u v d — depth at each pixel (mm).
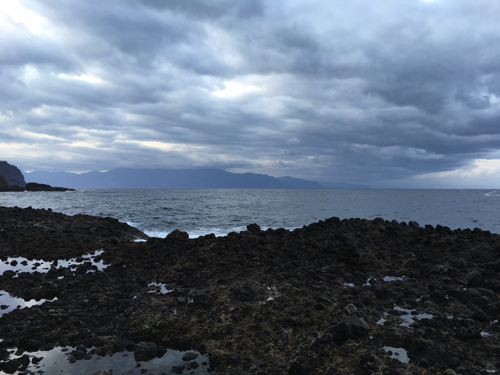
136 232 18312
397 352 4949
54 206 48562
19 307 7137
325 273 9055
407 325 5801
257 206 54656
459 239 12094
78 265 10445
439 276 8789
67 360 4902
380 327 5676
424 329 5570
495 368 4477
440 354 4754
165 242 12477
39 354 5090
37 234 14180
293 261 10070
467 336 5270
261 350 5031
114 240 13641
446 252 11164
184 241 12547
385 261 10367
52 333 5691
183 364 4734
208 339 5508
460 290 7387
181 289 7570
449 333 5445
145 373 4543
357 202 72312
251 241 12039
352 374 4320
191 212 38938
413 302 6938
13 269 10305
